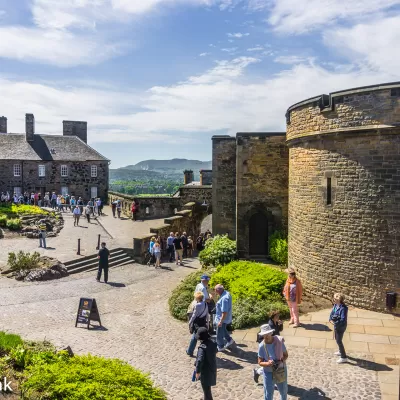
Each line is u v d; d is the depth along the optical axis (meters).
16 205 38.75
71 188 52.50
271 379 8.34
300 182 16.97
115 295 17.94
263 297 15.23
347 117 14.29
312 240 16.16
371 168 13.91
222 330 11.61
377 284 14.03
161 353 11.66
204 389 8.57
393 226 13.61
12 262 20.62
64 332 13.34
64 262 21.86
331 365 10.52
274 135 22.64
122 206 41.59
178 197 37.97
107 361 8.42
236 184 23.38
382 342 11.80
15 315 14.98
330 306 14.91
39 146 52.25
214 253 22.50
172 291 17.81
